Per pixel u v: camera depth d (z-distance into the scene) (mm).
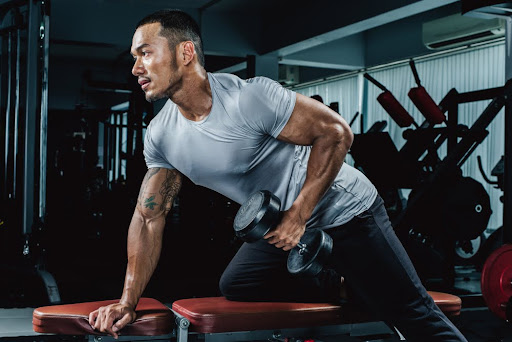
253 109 1457
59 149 12492
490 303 2709
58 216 8805
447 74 7609
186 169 1592
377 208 1678
